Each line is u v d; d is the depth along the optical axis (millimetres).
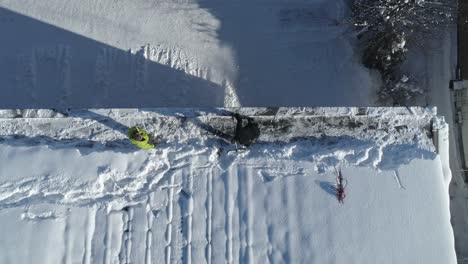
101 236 6836
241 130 7262
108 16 13625
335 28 13414
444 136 7199
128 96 13250
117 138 7383
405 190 6824
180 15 13633
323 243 6645
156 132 7414
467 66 12500
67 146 7281
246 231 6832
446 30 12836
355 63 13297
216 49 13500
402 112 7352
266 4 13672
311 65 13414
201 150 7293
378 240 6594
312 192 6918
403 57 12969
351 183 6918
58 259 6680
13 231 6707
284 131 7395
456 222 12984
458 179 13133
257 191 7012
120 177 7125
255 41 13539
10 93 13227
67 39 13516
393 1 11570
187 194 7059
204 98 13242
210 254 6773
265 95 13297
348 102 13086
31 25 13578
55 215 6844
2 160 7102
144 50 13445
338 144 7281
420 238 6566
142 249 6816
